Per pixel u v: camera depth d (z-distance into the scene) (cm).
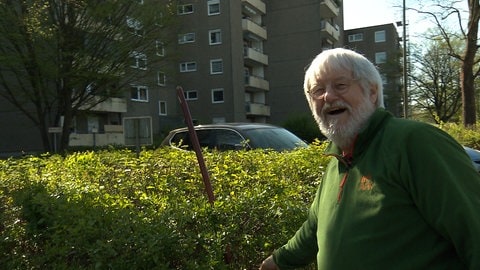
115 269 309
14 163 671
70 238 339
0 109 3503
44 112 2419
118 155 678
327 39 5781
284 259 275
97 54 2180
